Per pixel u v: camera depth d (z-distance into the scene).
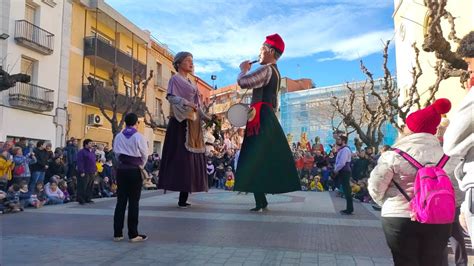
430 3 7.96
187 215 8.02
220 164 19.41
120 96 27.50
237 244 5.58
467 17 14.99
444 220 2.86
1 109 19.86
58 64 23.56
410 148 3.18
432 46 7.94
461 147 2.49
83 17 26.33
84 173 10.95
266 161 6.56
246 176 6.59
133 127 6.10
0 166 10.30
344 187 8.86
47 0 22.58
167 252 5.12
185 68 8.80
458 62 8.00
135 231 5.77
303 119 41.69
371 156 14.59
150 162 18.84
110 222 7.43
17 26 20.58
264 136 6.58
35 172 12.06
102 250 5.20
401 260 3.16
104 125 28.17
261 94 6.71
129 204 5.80
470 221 2.47
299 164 18.84
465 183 2.52
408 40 21.52
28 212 8.90
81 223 7.32
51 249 5.23
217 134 9.17
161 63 37.16
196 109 8.80
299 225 7.08
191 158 8.76
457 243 4.35
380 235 6.36
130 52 32.19
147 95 34.16
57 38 23.50
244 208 9.17
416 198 2.95
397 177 3.16
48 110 22.31
